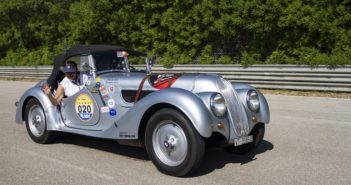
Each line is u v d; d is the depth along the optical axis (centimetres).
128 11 1792
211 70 1449
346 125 806
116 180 510
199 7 1538
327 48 1345
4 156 625
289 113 940
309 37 1352
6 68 2153
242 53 1441
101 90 622
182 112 499
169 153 518
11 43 2325
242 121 547
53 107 688
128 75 620
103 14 1839
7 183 504
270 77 1307
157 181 504
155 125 524
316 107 1012
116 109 604
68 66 681
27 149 668
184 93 505
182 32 1603
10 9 2159
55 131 687
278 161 582
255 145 599
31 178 522
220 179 510
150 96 530
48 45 2186
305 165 561
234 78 1391
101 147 676
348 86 1171
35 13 2180
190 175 527
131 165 573
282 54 1378
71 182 505
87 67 647
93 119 636
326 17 1295
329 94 1199
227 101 538
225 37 1542
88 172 544
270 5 1359
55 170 554
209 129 489
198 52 1628
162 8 1700
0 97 1342
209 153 630
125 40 1805
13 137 754
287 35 1384
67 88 683
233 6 1446
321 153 618
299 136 725
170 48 1642
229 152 625
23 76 2070
